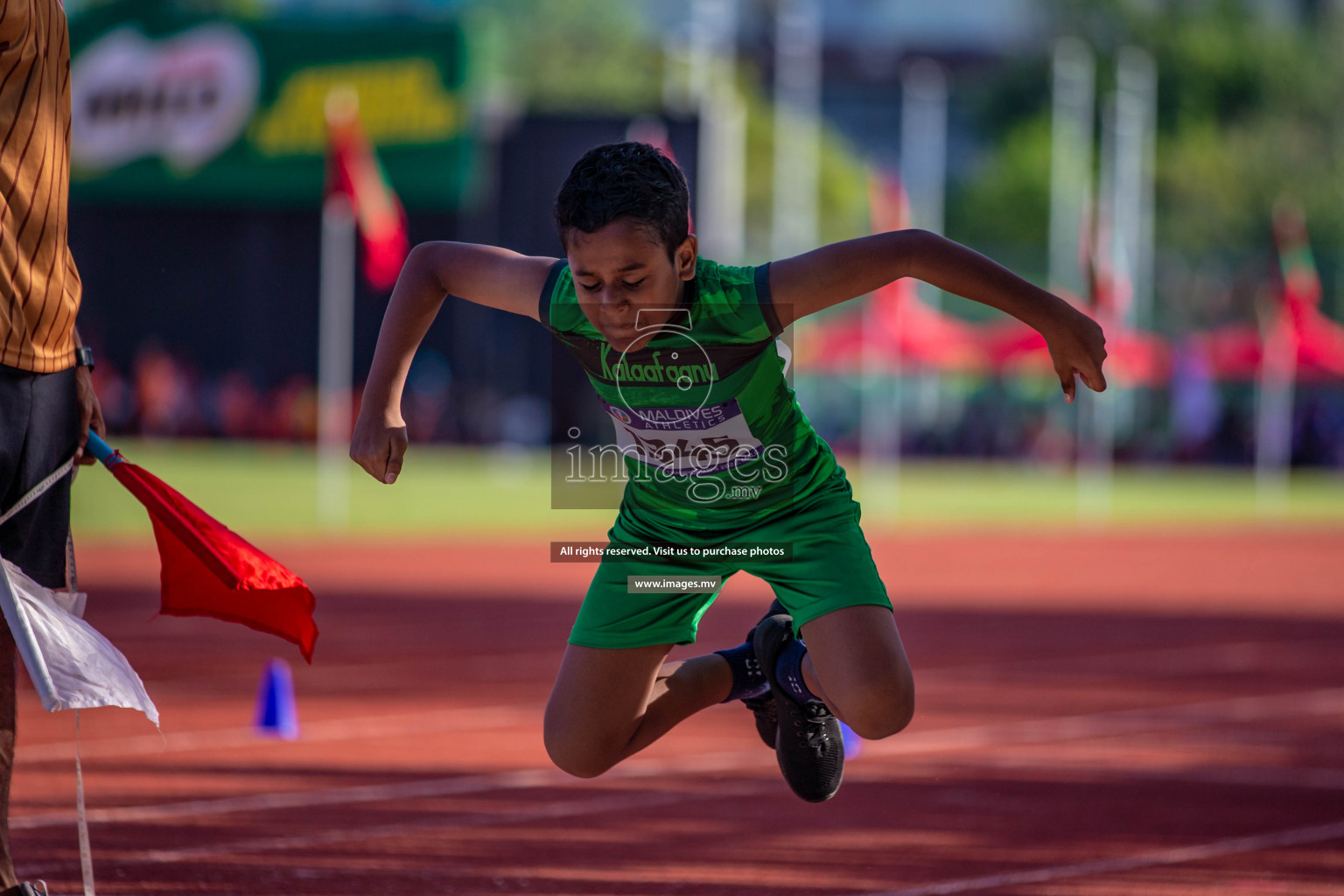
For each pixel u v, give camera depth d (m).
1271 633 39.44
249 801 18.31
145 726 23.28
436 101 110.31
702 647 34.22
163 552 12.34
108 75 116.19
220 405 119.44
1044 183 169.88
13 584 10.73
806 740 13.45
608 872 15.31
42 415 11.88
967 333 99.44
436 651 33.19
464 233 117.88
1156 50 170.88
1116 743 23.59
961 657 33.75
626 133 112.12
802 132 176.00
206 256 119.19
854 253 12.06
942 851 16.48
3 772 11.53
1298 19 190.38
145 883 14.42
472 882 14.80
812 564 12.61
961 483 109.00
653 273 11.38
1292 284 96.25
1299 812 18.78
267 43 113.94
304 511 71.06
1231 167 159.12
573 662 13.12
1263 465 119.31
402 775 20.16
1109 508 90.50
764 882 15.09
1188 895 14.88
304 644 12.46
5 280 11.38
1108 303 91.19
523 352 125.31
